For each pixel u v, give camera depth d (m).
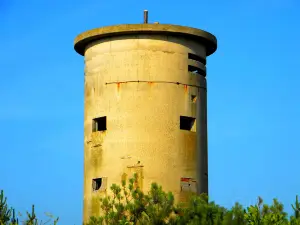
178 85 39.47
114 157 38.75
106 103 39.47
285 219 33.03
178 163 38.78
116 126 38.97
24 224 29.61
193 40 40.53
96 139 39.62
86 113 40.72
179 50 39.84
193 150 39.53
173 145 38.81
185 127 40.38
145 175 38.16
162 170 38.31
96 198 39.00
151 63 39.19
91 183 39.62
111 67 39.62
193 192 39.06
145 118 38.66
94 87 40.28
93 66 40.53
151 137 38.50
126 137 38.66
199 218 31.52
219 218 31.20
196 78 40.38
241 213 31.48
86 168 40.22
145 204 33.38
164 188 38.16
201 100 40.62
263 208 33.25
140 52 39.25
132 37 39.47
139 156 38.34
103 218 33.78
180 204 33.28
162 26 39.28
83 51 42.44
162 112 38.88
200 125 40.31
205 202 32.44
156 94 38.97
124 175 38.34
